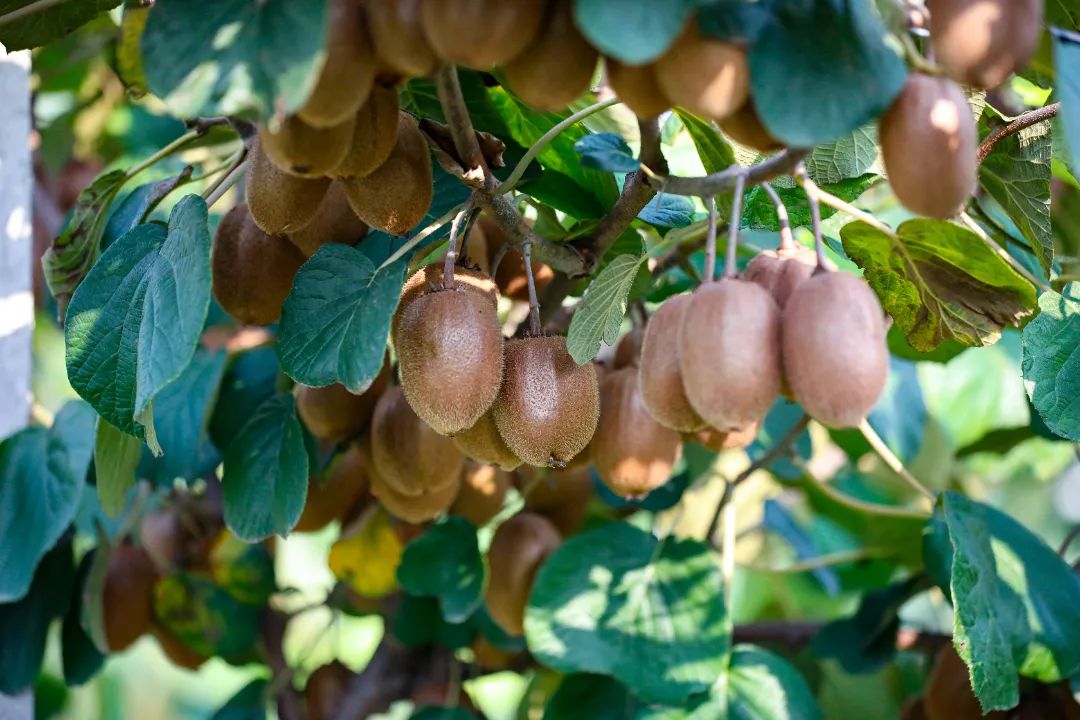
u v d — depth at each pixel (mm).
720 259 1273
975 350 1803
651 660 1103
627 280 949
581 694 1193
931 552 1161
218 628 1370
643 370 845
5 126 1190
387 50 796
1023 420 1789
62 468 1161
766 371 786
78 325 911
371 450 1105
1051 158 1029
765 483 1807
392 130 866
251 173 913
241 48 774
